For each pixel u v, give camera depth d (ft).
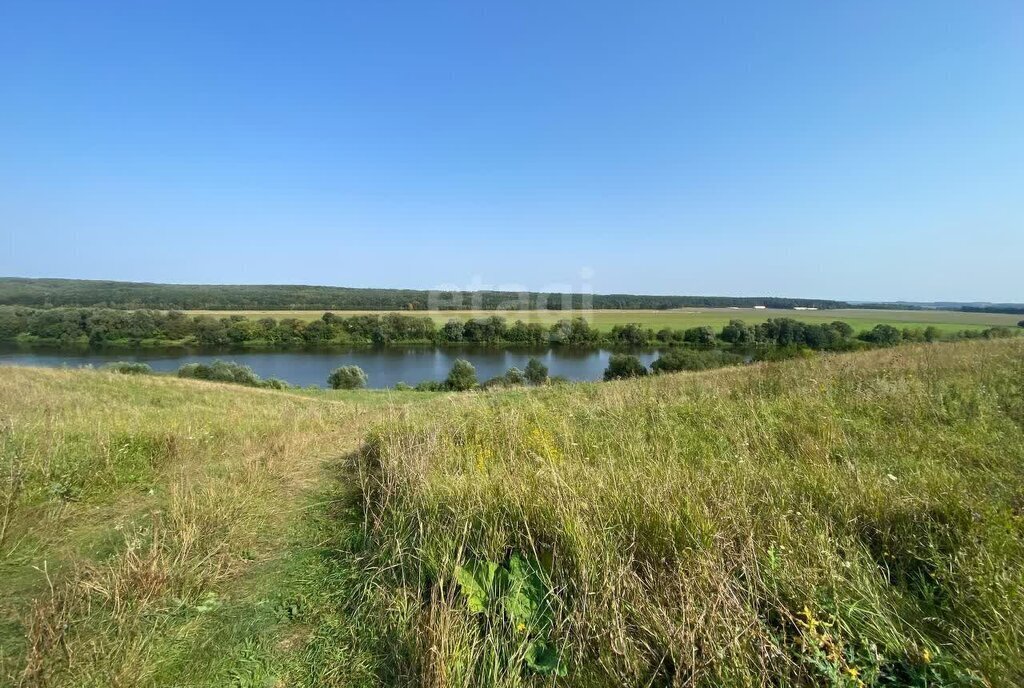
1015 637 5.89
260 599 9.50
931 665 5.74
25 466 15.01
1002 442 13.52
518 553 8.88
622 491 10.28
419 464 13.85
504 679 6.41
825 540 8.28
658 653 6.41
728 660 5.93
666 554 8.35
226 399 65.82
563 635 7.03
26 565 10.93
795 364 34.30
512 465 13.07
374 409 42.24
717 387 28.27
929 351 36.63
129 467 17.60
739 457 13.37
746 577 7.25
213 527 12.31
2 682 7.00
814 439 15.12
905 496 9.79
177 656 7.69
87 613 8.59
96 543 12.13
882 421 17.63
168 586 9.53
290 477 17.94
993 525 8.11
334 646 7.95
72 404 36.88
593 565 7.72
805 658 5.69
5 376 62.18
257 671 7.36
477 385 96.99
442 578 8.18
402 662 7.19
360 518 13.60
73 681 6.89
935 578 7.48
